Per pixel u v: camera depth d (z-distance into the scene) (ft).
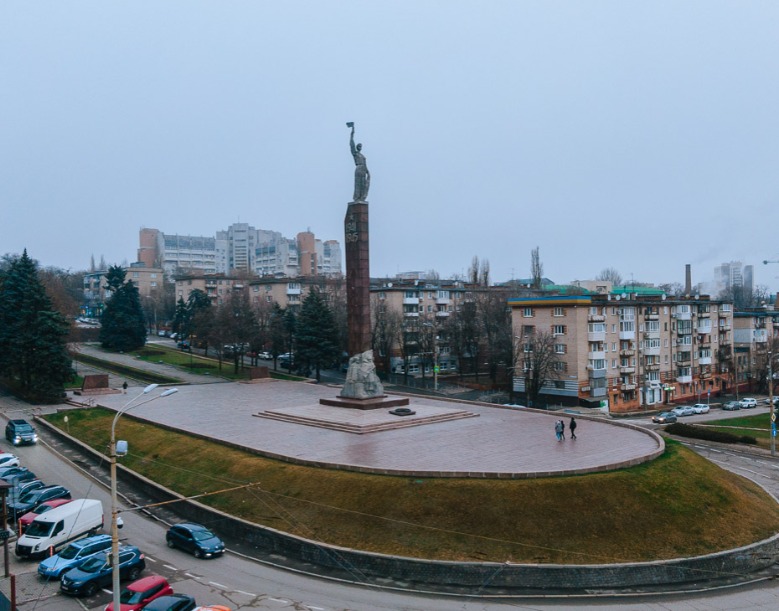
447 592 106.01
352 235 214.07
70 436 203.10
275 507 132.36
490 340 382.83
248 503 136.15
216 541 121.19
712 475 145.79
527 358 312.29
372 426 181.68
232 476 149.18
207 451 167.53
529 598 104.42
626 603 103.24
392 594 104.99
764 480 179.93
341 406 214.28
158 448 180.14
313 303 345.10
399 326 393.91
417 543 116.06
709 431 238.48
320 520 125.39
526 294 449.89
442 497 124.98
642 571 109.91
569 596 105.29
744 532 126.11
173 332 514.27
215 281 549.95
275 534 122.31
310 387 305.94
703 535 121.90
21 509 137.69
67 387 294.05
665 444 160.56
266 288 484.33
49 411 243.60
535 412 220.43
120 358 385.09
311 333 341.00
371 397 214.69
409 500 125.08
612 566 109.09
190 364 371.97
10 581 100.27
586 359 311.47
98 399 265.13
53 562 112.57
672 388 360.89
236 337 357.41
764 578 115.14
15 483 143.64
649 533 119.55
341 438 172.55
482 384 365.20
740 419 281.74
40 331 259.60
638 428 183.11
